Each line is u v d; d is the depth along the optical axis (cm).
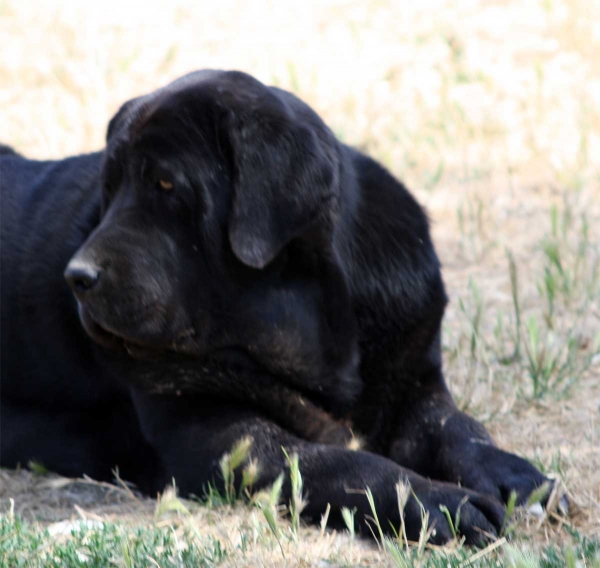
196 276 766
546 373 989
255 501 706
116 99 2056
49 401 904
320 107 2011
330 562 640
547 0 2362
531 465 748
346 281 800
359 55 2238
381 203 846
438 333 854
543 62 2134
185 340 771
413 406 831
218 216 757
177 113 761
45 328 880
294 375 794
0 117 1991
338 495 702
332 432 802
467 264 1385
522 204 1573
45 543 660
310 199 740
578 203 1543
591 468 791
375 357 823
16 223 928
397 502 682
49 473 877
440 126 1895
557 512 710
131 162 767
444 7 2480
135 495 827
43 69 2206
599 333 1054
